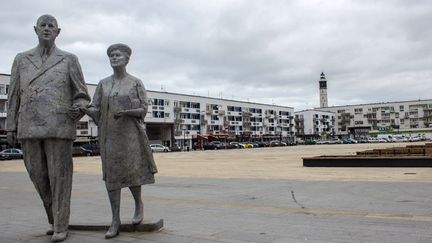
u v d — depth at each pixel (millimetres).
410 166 19734
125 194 11578
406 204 8914
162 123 93625
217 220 7320
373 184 12992
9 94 5949
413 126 151375
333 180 14734
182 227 6637
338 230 6309
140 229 6199
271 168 22578
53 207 5863
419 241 5516
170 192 12016
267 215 7832
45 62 5828
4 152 52438
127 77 6086
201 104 105062
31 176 5922
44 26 5812
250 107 122938
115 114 5820
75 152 58656
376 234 5980
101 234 6148
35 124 5648
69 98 5930
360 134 160875
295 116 154375
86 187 14180
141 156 6027
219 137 106812
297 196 10625
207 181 15461
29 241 5867
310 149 62156
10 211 9023
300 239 5727
